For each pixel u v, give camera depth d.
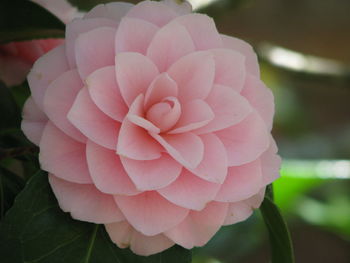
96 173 0.40
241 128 0.42
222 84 0.42
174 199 0.40
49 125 0.40
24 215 0.41
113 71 0.40
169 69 0.41
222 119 0.41
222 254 0.62
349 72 0.64
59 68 0.41
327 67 0.65
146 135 0.41
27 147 0.44
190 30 0.42
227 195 0.41
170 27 0.41
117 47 0.41
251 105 0.42
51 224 0.41
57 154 0.40
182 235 0.41
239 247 0.62
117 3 0.43
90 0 0.58
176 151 0.40
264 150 0.41
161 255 0.42
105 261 0.41
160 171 0.40
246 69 0.43
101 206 0.40
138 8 0.42
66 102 0.40
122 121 0.40
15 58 0.48
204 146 0.41
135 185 0.39
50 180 0.40
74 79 0.40
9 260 0.41
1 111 0.48
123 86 0.41
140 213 0.40
